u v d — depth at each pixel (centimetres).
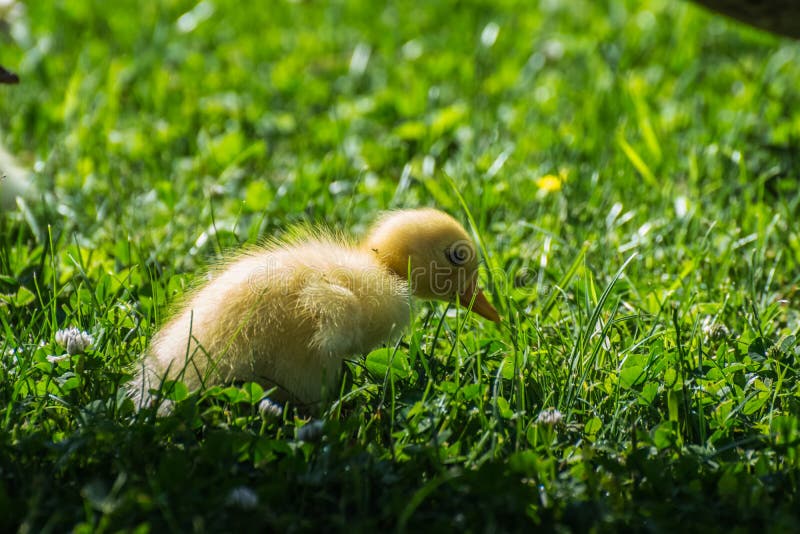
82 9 1329
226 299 518
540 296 657
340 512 409
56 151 905
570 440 477
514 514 405
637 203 799
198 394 482
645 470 432
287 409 507
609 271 686
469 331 599
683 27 1289
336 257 545
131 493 391
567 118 1036
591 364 522
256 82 1127
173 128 962
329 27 1371
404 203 809
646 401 502
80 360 509
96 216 785
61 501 411
